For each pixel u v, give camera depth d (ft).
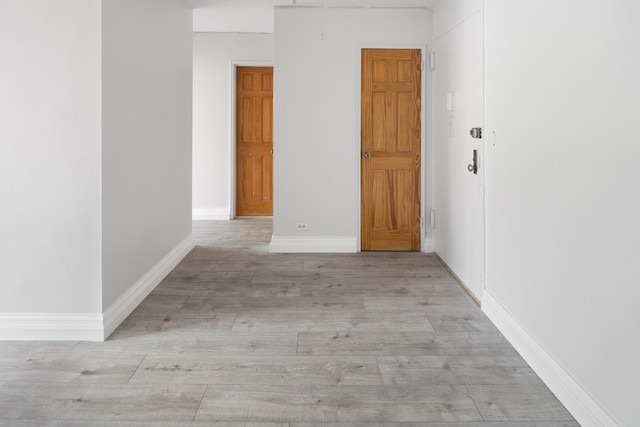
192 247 17.94
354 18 16.92
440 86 15.97
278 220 17.49
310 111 17.17
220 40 24.06
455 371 8.47
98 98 9.43
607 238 6.26
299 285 13.56
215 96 24.38
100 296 9.69
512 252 9.59
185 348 9.39
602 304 6.38
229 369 8.54
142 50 11.91
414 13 16.89
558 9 7.57
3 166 9.43
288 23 16.90
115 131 10.23
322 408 7.30
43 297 9.65
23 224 9.54
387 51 17.10
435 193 16.97
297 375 8.33
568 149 7.27
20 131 9.39
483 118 11.34
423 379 8.19
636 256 5.66
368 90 17.17
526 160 8.85
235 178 25.23
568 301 7.29
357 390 7.82
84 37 9.32
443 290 13.08
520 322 9.22
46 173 9.48
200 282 13.75
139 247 12.04
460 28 13.39
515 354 9.14
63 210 9.55
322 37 16.94
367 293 12.85
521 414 7.13
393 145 17.34
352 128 17.25
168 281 13.80
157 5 13.12
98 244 9.62
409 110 17.25
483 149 11.37
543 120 8.11
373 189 17.51
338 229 17.58
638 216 5.62
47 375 8.25
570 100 7.20
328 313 11.35
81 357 8.95
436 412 7.18
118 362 8.76
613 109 6.10
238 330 10.30
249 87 24.91
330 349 9.37
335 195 17.46
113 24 9.97
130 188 11.27
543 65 8.11
